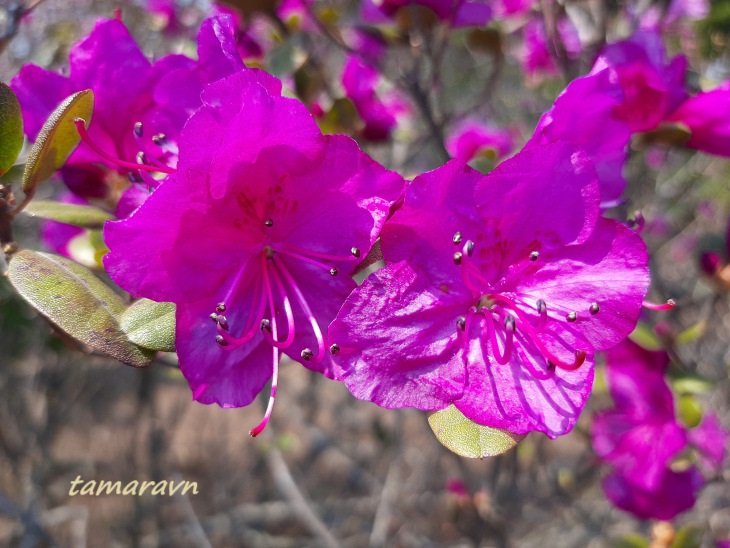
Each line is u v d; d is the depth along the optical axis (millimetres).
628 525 476
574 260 182
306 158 175
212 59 183
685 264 508
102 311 176
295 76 243
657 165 455
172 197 171
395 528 542
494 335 180
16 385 568
